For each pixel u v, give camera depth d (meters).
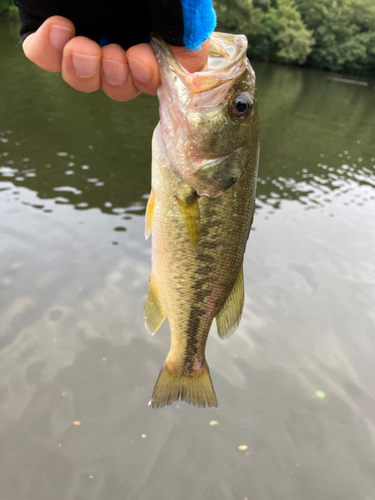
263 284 1.08
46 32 0.19
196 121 0.27
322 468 0.65
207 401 0.37
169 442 0.67
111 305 0.92
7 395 0.70
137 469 0.62
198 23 0.21
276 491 0.61
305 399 0.77
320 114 3.92
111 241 1.14
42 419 0.67
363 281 1.15
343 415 0.74
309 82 6.70
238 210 0.30
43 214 1.23
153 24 0.20
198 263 0.31
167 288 0.32
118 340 0.84
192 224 0.29
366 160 2.53
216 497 0.60
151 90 0.23
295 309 1.00
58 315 0.87
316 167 2.24
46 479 0.59
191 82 0.24
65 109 2.53
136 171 1.69
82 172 1.60
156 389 0.37
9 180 1.42
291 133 2.98
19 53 3.77
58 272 0.99
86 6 0.19
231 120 0.27
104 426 0.68
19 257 1.02
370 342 0.92
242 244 0.32
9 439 0.63
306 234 1.39
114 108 2.77
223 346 0.87
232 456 0.66
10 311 0.85
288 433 0.70
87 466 0.61
